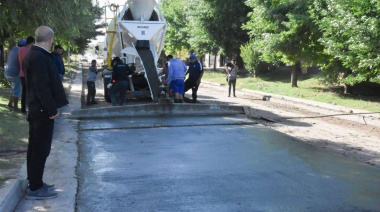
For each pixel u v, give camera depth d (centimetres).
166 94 1385
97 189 601
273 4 1975
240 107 1340
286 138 970
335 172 696
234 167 719
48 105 516
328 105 1559
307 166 731
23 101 618
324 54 1828
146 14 1617
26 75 529
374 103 1569
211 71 4259
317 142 955
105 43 1867
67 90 1925
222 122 1171
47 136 536
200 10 3334
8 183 538
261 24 2083
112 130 1043
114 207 533
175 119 1210
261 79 2931
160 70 1623
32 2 1178
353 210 528
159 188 607
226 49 3478
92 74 1540
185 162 749
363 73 1396
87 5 1499
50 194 548
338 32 1340
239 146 880
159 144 893
